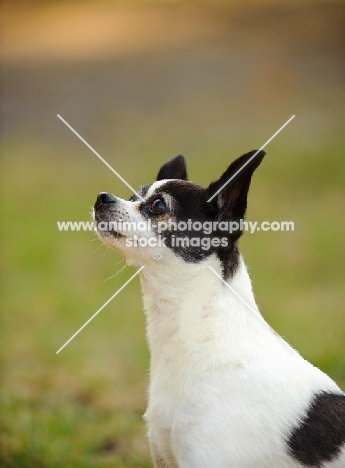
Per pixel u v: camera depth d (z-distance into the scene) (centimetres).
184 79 2228
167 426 557
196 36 2477
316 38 2392
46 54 2392
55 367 1010
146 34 2506
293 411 528
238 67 2269
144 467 732
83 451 761
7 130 2083
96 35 2531
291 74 2202
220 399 529
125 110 2091
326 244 1372
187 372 550
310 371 557
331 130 1892
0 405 850
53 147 1992
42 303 1238
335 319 1074
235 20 2564
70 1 2759
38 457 746
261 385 532
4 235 1537
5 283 1332
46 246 1485
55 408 875
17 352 1062
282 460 520
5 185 1783
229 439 518
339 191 1588
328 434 524
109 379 962
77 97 2181
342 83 2161
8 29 2581
